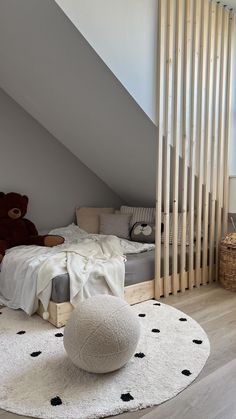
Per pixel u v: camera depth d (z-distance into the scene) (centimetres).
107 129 338
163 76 282
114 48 255
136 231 384
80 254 287
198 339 227
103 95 290
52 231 397
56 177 417
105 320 179
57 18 235
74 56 263
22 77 328
